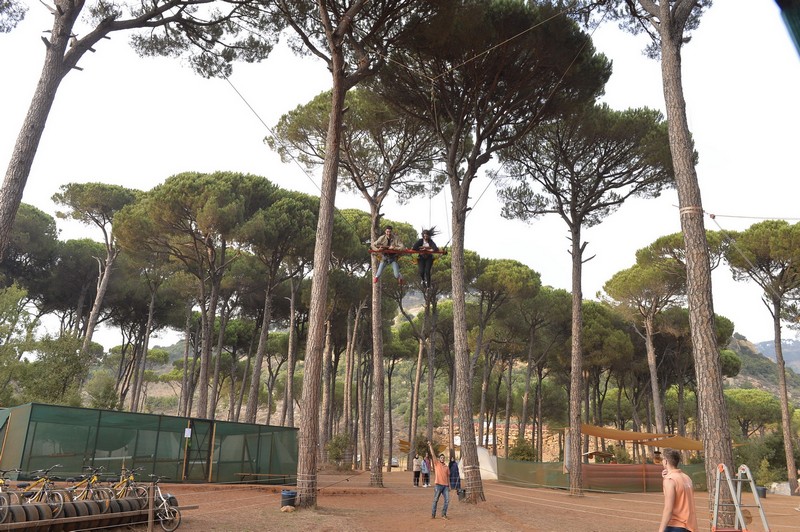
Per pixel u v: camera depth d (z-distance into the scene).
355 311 38.84
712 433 9.19
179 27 15.17
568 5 15.78
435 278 34.53
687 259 10.14
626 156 21.69
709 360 9.51
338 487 20.78
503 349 43.34
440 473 12.70
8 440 16.58
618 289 33.56
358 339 40.88
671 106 10.88
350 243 31.84
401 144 23.81
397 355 47.72
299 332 40.12
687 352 38.72
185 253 31.14
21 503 8.20
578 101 17.89
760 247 27.77
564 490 24.70
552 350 40.97
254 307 39.91
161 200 27.02
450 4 14.88
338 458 33.44
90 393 28.62
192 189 27.30
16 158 10.63
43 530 7.98
